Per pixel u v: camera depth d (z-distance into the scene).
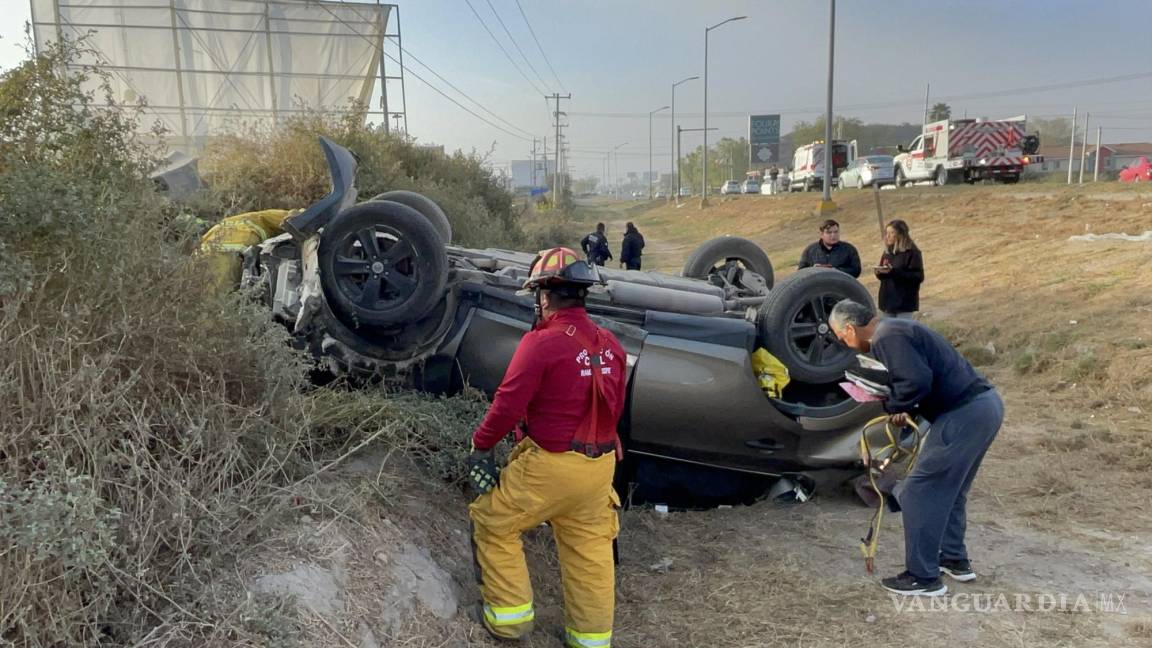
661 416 5.04
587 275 3.51
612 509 3.65
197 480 3.20
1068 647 3.83
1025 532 5.12
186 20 20.64
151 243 3.56
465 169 22.14
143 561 2.83
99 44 20.00
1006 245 15.66
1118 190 19.30
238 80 21.17
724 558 4.77
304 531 3.45
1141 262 11.49
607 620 3.57
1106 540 4.98
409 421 4.46
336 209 4.97
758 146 74.69
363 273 4.78
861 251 20.41
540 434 3.43
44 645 2.55
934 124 30.70
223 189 8.24
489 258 5.75
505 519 3.52
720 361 5.06
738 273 7.28
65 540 2.46
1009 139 29.14
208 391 3.45
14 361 2.85
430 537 3.98
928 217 21.94
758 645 3.90
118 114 4.03
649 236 38.97
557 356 3.36
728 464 5.32
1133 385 7.65
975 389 4.23
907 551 4.35
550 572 4.39
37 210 3.11
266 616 2.89
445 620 3.50
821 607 4.23
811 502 5.64
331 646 3.02
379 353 4.89
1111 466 6.16
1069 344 8.85
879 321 4.35
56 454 2.79
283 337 3.95
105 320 3.26
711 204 52.03
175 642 2.76
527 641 3.67
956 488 4.23
